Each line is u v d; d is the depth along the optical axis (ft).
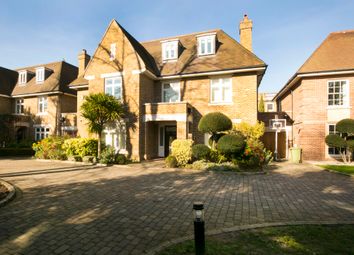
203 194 24.59
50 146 57.36
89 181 31.35
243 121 54.44
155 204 21.02
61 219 17.26
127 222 16.67
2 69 96.99
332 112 57.31
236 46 60.08
